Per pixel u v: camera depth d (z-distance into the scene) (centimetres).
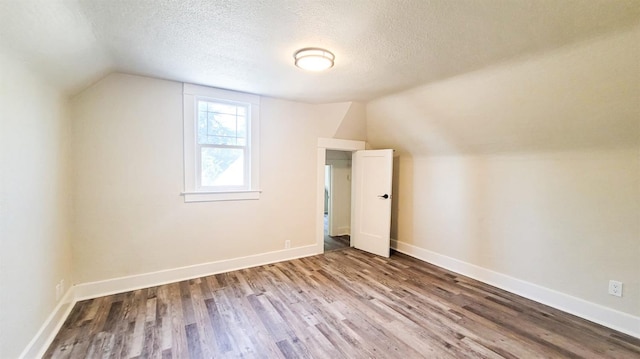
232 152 353
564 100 233
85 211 273
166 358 191
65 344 204
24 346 175
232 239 354
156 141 303
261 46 215
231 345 206
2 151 154
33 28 147
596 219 249
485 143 320
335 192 555
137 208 296
